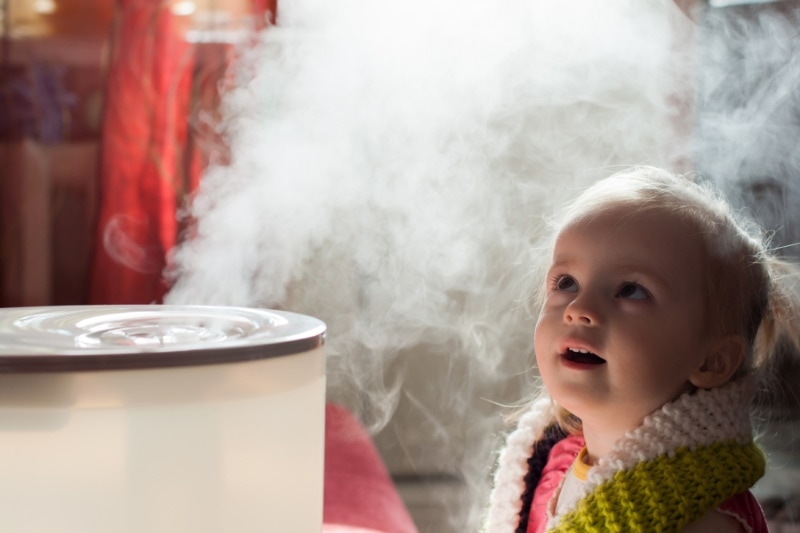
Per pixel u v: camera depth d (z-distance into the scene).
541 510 0.84
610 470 0.71
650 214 0.72
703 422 0.70
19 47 1.69
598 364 0.71
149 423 0.40
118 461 0.40
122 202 1.65
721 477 0.67
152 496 0.41
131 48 1.63
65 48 1.68
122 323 0.53
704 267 0.72
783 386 1.11
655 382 0.69
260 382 0.43
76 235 1.74
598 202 0.76
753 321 0.77
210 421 0.41
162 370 0.40
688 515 0.66
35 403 0.39
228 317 0.54
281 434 0.45
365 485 1.10
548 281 0.76
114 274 1.66
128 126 1.64
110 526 0.40
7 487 0.39
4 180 1.71
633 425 0.72
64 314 0.54
